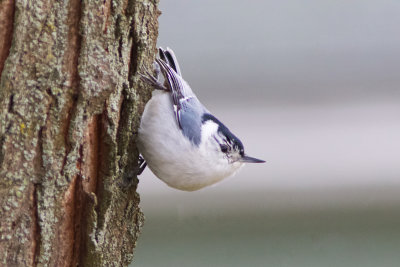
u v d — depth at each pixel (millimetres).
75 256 6051
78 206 5988
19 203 5457
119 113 6555
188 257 9930
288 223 10594
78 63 5582
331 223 10703
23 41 5246
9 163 5316
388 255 9984
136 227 7336
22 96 5293
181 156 7453
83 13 5543
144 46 6773
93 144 6090
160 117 7426
